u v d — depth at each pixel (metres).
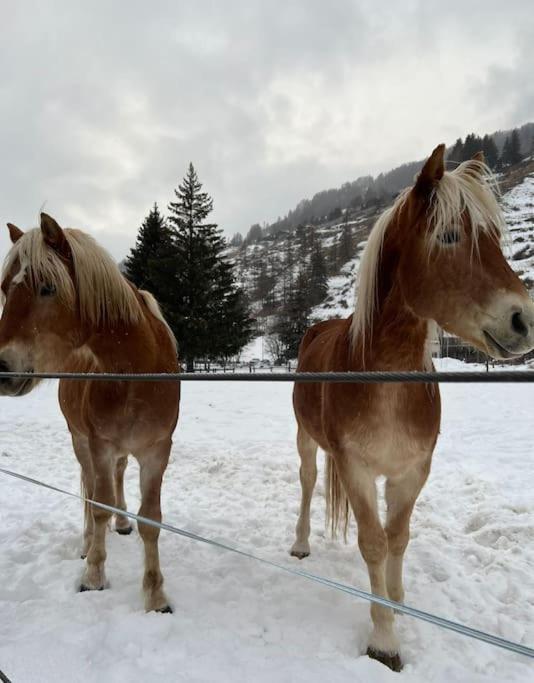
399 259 2.20
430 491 4.79
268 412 10.16
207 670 2.08
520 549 3.36
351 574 3.10
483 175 2.14
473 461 5.81
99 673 2.03
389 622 2.31
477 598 2.79
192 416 9.68
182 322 26.02
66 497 4.75
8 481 5.32
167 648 2.23
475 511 4.16
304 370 3.34
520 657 2.28
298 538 3.49
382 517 4.32
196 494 4.89
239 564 3.22
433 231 1.95
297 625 2.50
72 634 2.33
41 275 2.54
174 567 3.18
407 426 2.24
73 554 3.46
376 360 2.33
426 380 1.13
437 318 2.02
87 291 2.69
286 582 2.98
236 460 6.07
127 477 5.60
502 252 1.94
